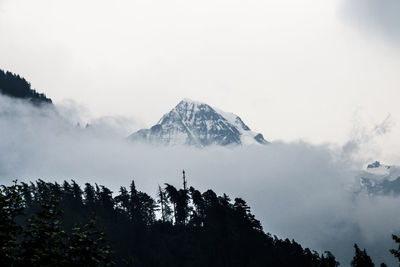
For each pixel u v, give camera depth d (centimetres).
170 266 17812
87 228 3544
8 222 3291
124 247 18050
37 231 3319
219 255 18725
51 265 3181
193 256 18612
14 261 3147
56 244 3319
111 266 3409
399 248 4528
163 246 19000
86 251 3328
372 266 15600
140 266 17138
